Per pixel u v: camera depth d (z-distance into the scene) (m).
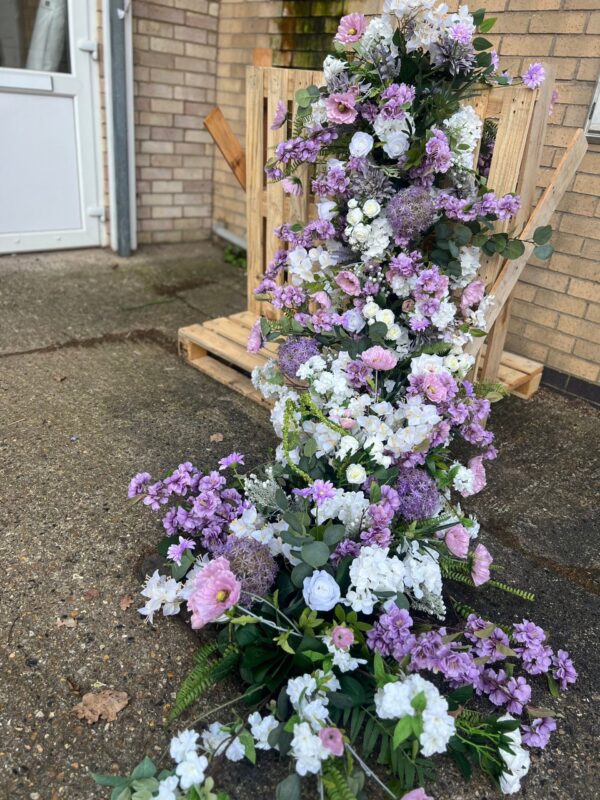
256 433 2.67
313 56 4.21
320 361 1.98
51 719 1.45
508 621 1.81
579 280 3.06
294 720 1.28
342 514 1.67
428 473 1.89
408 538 1.72
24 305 3.79
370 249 2.04
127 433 2.60
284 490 1.93
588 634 1.80
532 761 1.45
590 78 2.81
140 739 1.43
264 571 1.55
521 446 2.72
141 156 4.88
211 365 3.22
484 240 2.10
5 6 4.02
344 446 1.75
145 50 4.58
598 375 3.09
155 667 1.59
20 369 3.07
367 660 1.48
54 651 1.62
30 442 2.49
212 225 5.41
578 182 2.95
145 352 3.38
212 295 4.23
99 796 1.32
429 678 1.58
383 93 1.97
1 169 4.30
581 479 2.51
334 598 1.47
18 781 1.33
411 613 1.78
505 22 3.04
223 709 1.50
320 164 2.44
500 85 2.07
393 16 2.01
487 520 2.25
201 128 5.11
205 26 4.82
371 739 1.35
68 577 1.84
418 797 1.20
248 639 1.48
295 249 2.29
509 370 3.08
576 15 2.79
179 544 1.73
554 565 2.06
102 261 4.70
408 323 2.11
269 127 2.79
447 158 1.93
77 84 4.37
